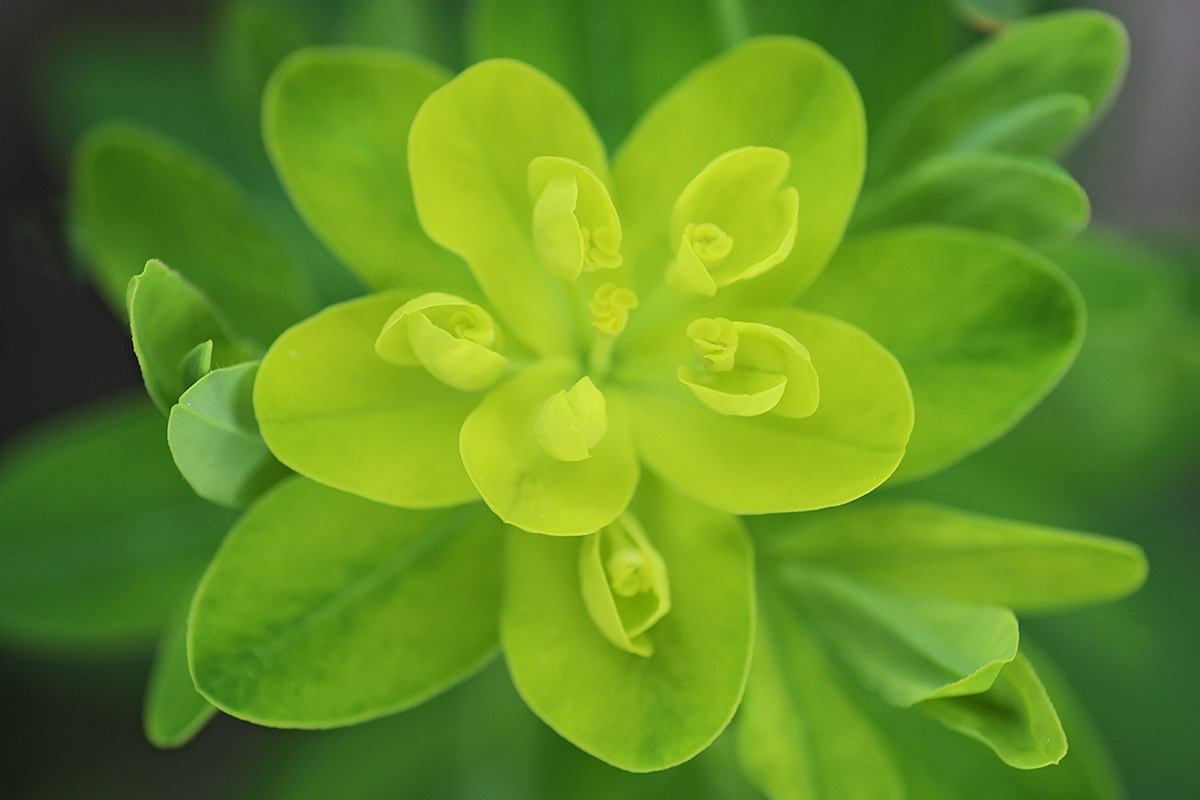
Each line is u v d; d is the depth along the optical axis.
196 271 0.19
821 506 0.17
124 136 0.19
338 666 0.17
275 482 0.18
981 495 0.21
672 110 0.18
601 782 0.20
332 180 0.18
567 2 0.19
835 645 0.18
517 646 0.17
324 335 0.17
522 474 0.17
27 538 0.19
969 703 0.17
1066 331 0.18
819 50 0.18
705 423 0.18
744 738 0.18
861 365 0.17
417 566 0.18
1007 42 0.19
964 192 0.18
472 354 0.17
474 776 0.20
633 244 0.18
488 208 0.18
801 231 0.18
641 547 0.17
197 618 0.17
